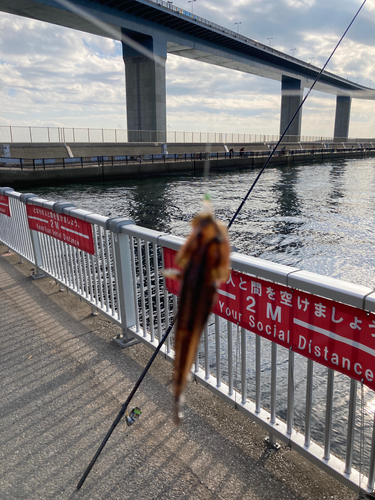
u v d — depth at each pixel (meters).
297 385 4.23
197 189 31.41
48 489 2.25
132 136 49.91
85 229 4.27
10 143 37.81
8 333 4.14
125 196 27.09
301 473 2.32
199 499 2.16
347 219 19.22
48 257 5.54
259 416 2.54
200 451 2.51
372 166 59.22
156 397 3.04
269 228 17.12
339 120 85.75
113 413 2.88
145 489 2.23
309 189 31.42
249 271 2.38
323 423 3.54
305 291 2.11
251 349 5.13
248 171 49.34
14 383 3.27
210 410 2.91
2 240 7.42
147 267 3.46
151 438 2.62
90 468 2.22
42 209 5.23
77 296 4.79
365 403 3.81
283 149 60.34
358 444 3.21
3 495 2.22
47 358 3.64
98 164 36.72
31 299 5.05
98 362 3.55
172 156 47.81
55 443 2.60
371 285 10.15
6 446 2.59
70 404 2.99
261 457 2.45
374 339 1.81
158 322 3.46
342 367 1.98
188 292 0.26
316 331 2.08
